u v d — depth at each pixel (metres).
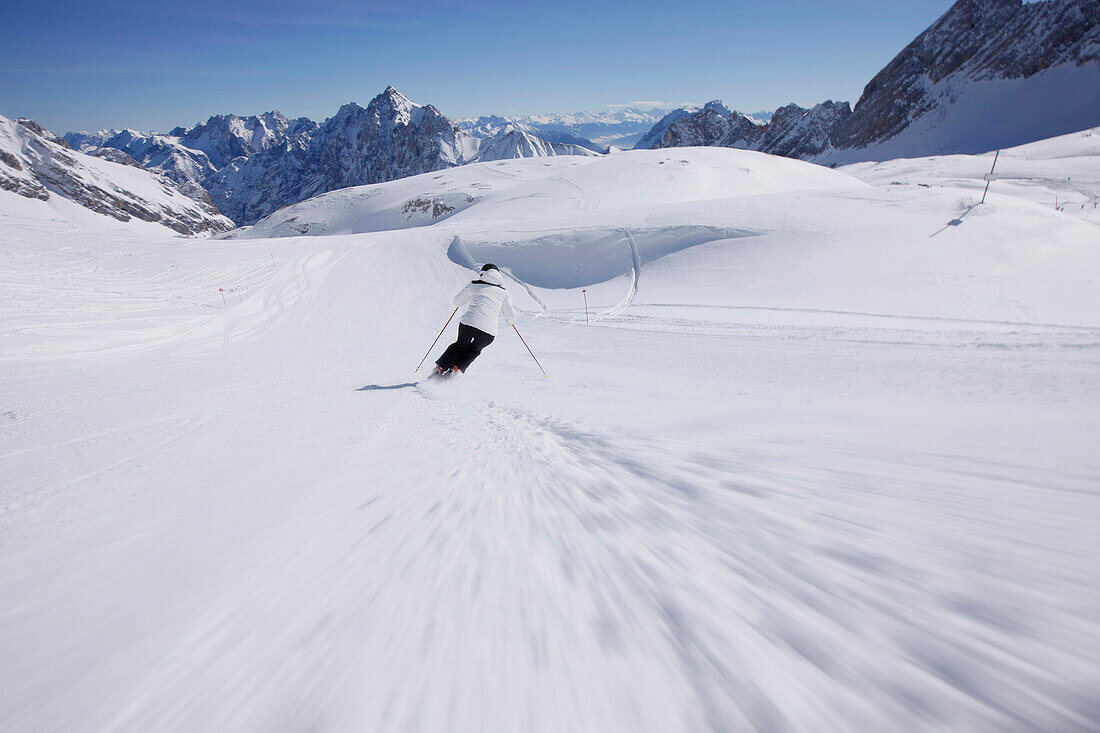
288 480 2.36
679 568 1.20
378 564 1.37
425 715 0.76
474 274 27.47
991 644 0.77
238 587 1.28
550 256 29.56
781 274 22.25
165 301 17.50
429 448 2.86
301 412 4.41
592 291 25.00
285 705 0.82
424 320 17.78
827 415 3.41
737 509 1.52
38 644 1.08
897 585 1.00
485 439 3.02
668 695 0.76
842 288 20.12
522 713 0.75
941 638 0.81
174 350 11.97
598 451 2.45
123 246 26.11
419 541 1.51
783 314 16.98
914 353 8.95
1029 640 0.77
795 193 33.72
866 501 1.49
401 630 1.03
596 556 1.31
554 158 130.50
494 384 6.40
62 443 3.46
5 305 13.90
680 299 20.77
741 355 9.80
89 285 17.94
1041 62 172.62
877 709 0.66
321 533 1.63
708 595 1.06
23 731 0.77
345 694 0.83
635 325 15.91
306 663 0.94
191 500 2.13
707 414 3.64
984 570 1.02
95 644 1.06
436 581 1.25
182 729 0.77
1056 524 1.22
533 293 26.14
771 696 0.72
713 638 0.90
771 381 6.61
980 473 1.69
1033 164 101.31
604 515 1.59
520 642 0.96
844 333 11.72
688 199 63.97
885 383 6.16
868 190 31.55
